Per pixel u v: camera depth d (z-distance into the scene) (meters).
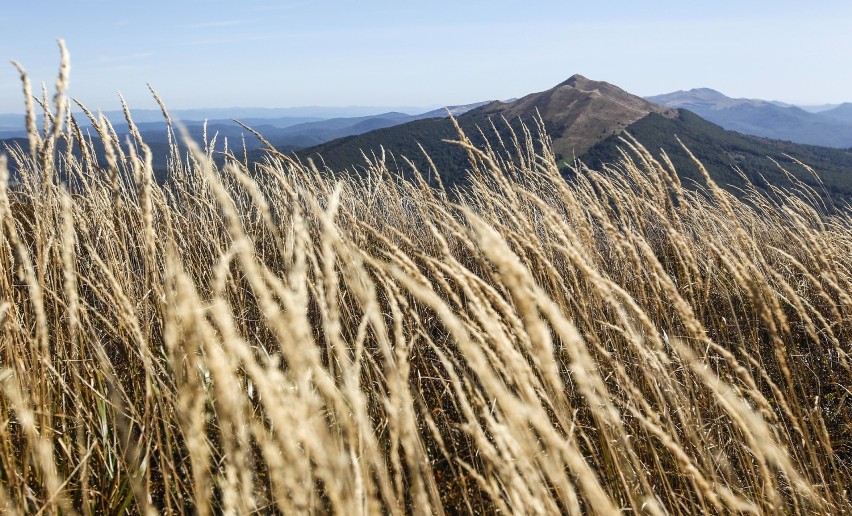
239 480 1.64
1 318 1.92
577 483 1.85
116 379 2.43
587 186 4.10
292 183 3.59
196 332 0.98
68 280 1.65
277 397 0.88
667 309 3.52
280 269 3.40
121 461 2.22
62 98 1.64
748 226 5.29
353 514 0.98
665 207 3.49
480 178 4.12
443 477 2.72
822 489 2.46
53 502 1.58
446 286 1.70
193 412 1.01
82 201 3.38
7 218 1.66
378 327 1.20
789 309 4.36
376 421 2.66
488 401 2.83
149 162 1.67
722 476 2.51
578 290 2.50
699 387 2.99
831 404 3.43
